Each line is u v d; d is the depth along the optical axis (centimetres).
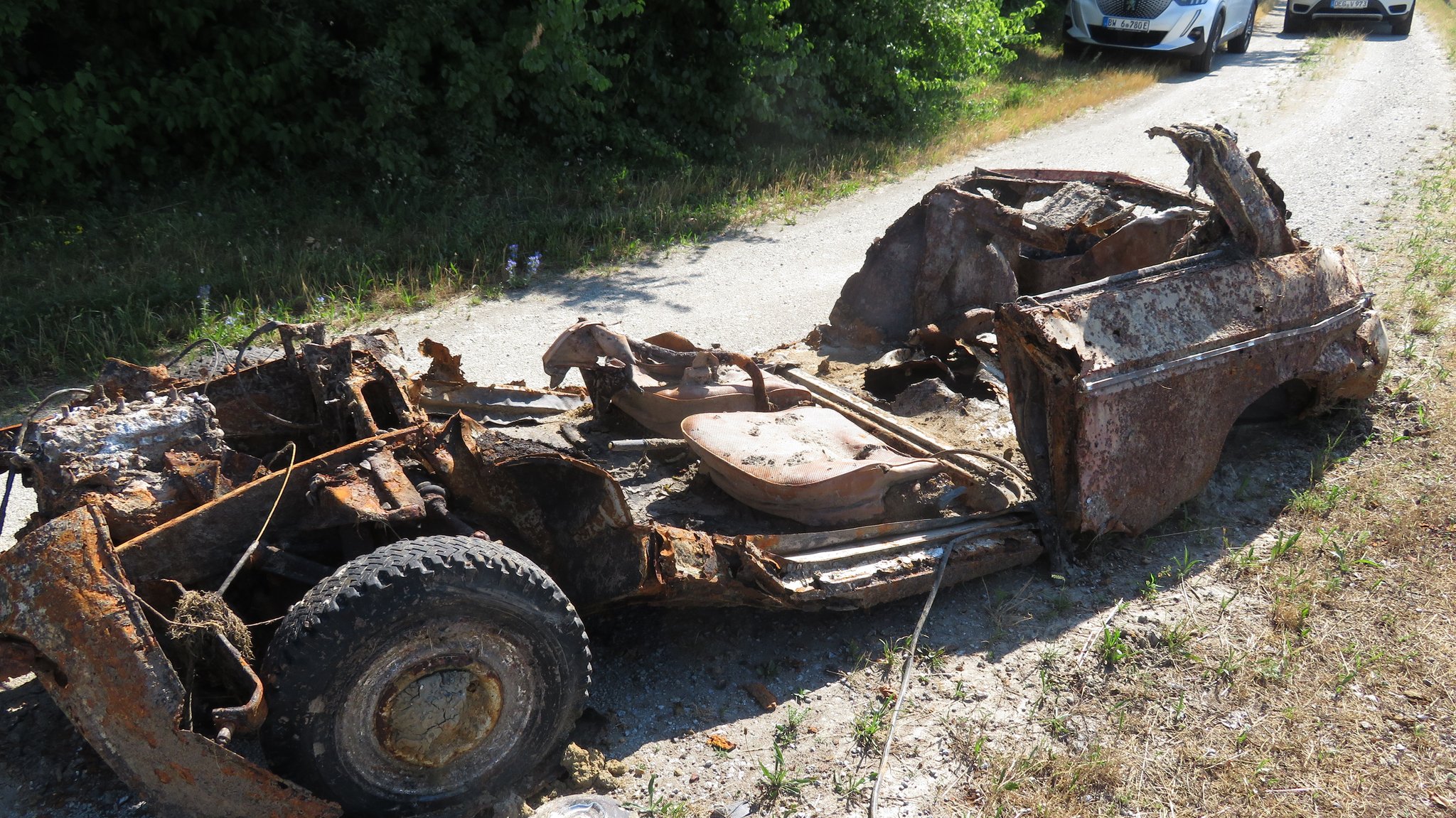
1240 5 1988
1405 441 527
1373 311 530
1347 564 427
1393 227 891
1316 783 318
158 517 300
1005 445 475
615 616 394
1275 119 1427
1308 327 470
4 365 658
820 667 374
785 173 1217
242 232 926
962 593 416
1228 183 454
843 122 1409
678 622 394
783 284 861
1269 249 466
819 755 331
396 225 962
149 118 998
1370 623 391
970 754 330
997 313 399
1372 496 477
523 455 324
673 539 345
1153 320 416
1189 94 1677
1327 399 518
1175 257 512
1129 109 1583
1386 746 332
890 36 1440
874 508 395
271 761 271
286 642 263
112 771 315
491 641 286
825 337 594
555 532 349
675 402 447
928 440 451
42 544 260
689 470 436
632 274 894
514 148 1173
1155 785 319
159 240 877
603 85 1141
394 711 276
